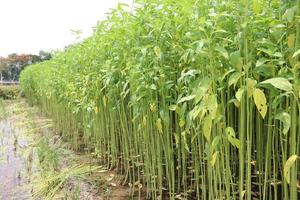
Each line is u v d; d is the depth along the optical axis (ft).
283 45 6.14
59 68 21.21
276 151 8.41
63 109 21.86
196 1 6.55
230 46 6.72
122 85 11.35
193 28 6.85
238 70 5.57
